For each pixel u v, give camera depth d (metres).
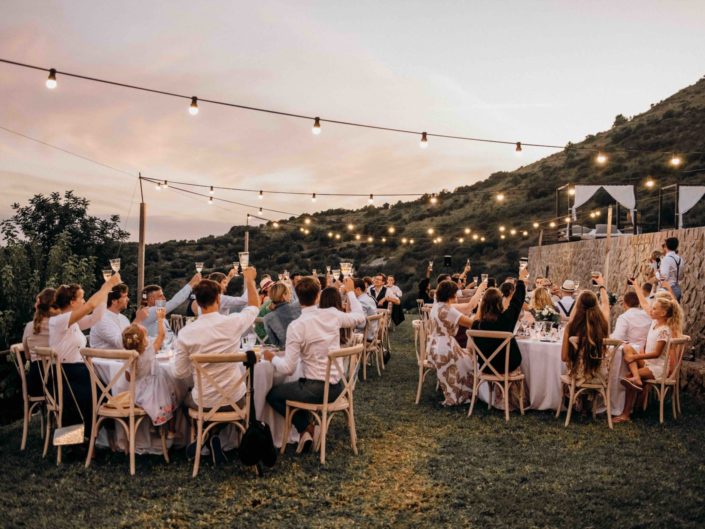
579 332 5.40
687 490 3.84
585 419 5.68
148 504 3.64
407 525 3.37
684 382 6.91
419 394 6.32
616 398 5.88
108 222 13.31
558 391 5.83
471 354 6.20
